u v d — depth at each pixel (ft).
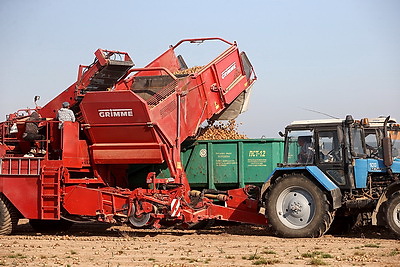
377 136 45.65
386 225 41.47
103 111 45.32
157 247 39.65
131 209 45.60
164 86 50.85
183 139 48.11
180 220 46.01
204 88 49.70
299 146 46.03
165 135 45.73
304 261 33.04
